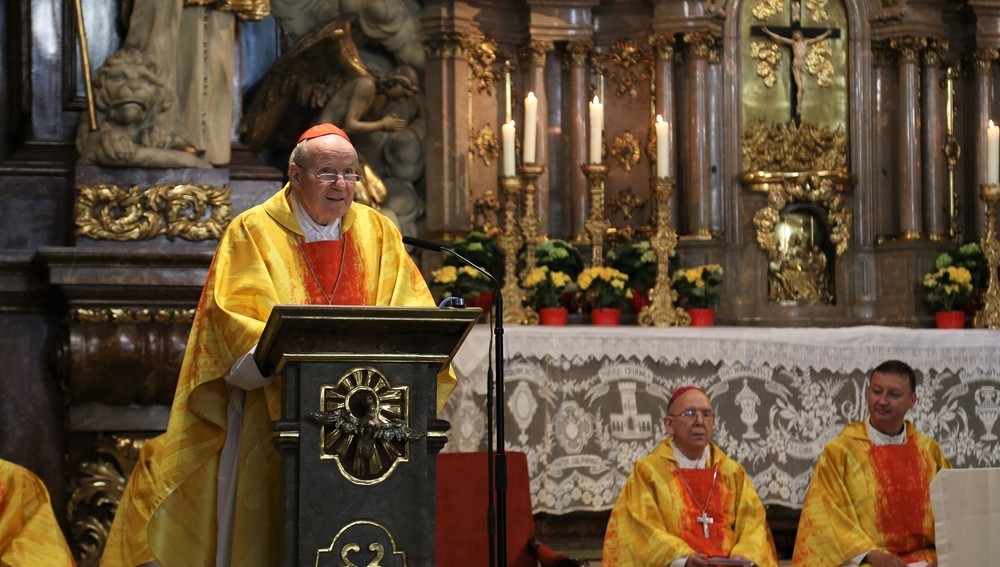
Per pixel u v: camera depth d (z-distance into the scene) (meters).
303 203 5.67
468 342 9.47
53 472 9.46
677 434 7.92
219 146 10.06
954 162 13.67
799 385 9.88
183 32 10.05
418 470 4.73
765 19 13.59
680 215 13.31
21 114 10.09
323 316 4.60
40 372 9.49
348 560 4.63
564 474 9.60
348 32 11.53
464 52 12.98
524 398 9.54
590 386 9.68
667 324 11.47
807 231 13.48
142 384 9.20
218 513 5.61
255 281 5.48
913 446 8.17
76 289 9.04
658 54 13.23
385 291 5.70
